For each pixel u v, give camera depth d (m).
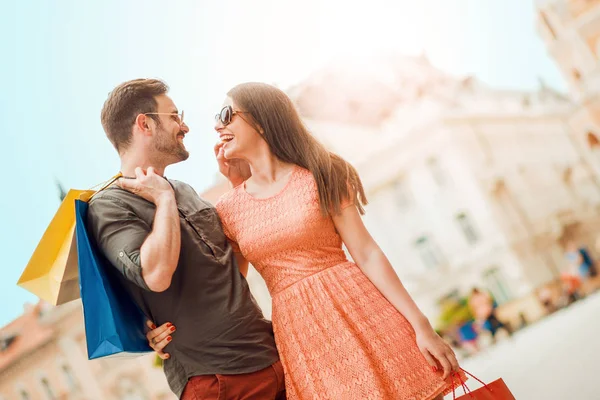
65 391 24.59
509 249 28.05
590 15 34.22
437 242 28.69
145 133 2.54
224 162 2.79
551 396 5.06
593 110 33.59
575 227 31.17
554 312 23.91
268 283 2.50
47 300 2.33
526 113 32.66
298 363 2.33
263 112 2.50
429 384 2.28
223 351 2.33
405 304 2.38
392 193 29.27
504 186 29.66
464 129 29.42
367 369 2.23
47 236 2.31
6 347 25.38
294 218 2.41
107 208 2.29
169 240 2.17
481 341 19.33
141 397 23.38
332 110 28.14
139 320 2.38
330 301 2.35
